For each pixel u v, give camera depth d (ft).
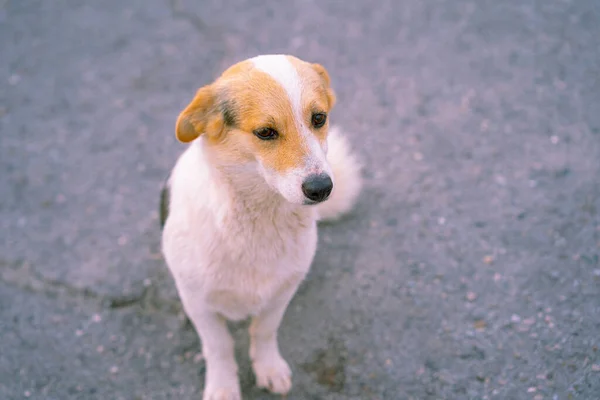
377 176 3.95
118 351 3.35
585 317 3.28
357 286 3.51
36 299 3.54
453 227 3.69
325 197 2.60
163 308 3.49
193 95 4.53
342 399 3.15
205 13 5.19
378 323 3.37
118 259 3.68
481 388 3.13
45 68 4.81
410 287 3.49
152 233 3.78
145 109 4.44
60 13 5.30
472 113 4.23
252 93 2.61
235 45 4.88
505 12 4.97
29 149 4.23
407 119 4.23
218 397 3.12
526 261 3.52
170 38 5.00
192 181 2.84
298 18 5.08
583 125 4.10
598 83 4.33
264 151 2.62
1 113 4.46
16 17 5.28
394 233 3.70
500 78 4.44
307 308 3.44
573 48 4.61
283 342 3.33
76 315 3.48
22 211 3.91
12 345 3.37
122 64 4.81
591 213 3.67
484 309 3.38
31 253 3.72
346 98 4.38
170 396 3.21
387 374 3.21
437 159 4.01
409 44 4.76
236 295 2.93
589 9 4.92
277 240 2.84
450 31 4.85
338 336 3.34
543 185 3.82
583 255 3.51
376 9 5.09
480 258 3.56
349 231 3.72
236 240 2.80
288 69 2.64
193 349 3.34
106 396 3.21
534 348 3.22
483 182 3.87
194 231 2.82
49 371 3.29
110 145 4.23
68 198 3.96
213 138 2.69
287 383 3.17
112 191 3.99
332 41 4.83
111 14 5.26
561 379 3.11
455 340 3.29
